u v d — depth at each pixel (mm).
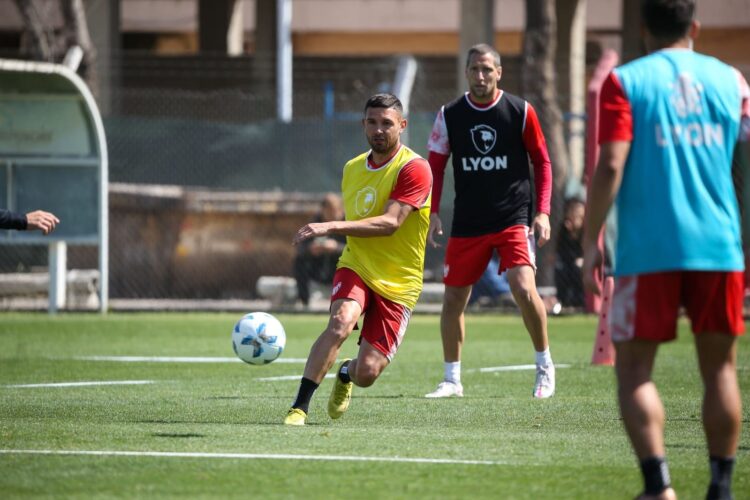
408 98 84750
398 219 24938
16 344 47688
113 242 71312
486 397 31219
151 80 106562
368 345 25531
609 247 45250
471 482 18266
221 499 17016
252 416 26906
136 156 76562
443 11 114312
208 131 76438
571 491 17719
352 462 19781
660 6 16984
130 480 18219
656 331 16359
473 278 31188
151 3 120250
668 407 29031
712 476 16812
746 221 44062
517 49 114562
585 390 32938
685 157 16406
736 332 16641
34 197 60250
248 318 28750
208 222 71812
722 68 16953
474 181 30797
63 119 59875
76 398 30688
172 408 28422
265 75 105250
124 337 51062
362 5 115312
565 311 63281
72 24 83188
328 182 75062
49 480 18203
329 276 65250
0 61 56562
